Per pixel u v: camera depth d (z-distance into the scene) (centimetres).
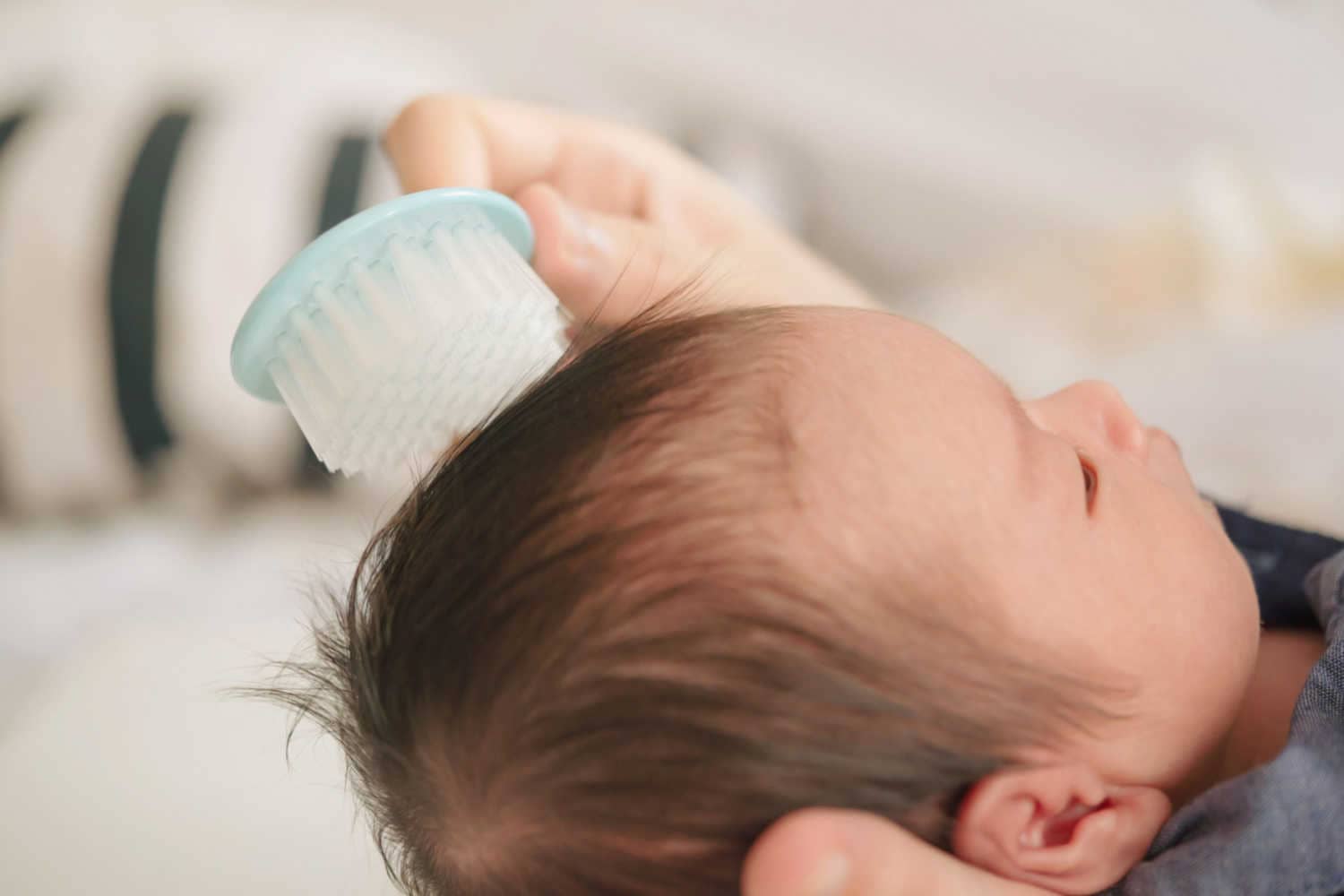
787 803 52
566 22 152
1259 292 126
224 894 93
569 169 95
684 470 55
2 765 101
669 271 84
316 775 100
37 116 132
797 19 147
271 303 60
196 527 128
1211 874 56
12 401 118
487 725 55
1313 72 139
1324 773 59
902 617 53
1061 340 130
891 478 55
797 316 62
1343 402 117
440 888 63
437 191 62
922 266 145
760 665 52
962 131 142
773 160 145
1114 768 58
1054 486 58
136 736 103
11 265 118
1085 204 138
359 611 65
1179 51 139
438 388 61
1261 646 75
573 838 54
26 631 119
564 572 55
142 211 120
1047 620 55
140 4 147
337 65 139
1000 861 54
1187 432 120
